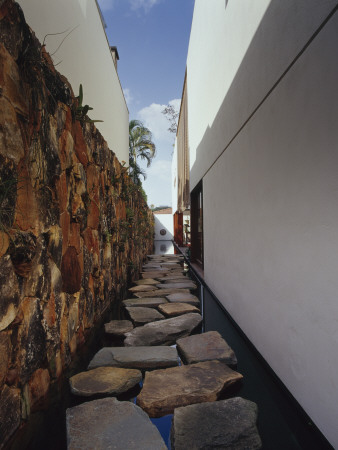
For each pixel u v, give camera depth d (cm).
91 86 431
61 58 312
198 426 165
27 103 180
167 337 312
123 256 565
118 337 322
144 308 414
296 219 184
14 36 166
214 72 448
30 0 240
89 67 422
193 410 180
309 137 166
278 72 206
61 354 236
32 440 159
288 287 197
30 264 172
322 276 156
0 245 146
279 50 204
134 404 188
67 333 250
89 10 425
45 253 205
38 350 191
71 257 261
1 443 148
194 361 253
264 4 233
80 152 292
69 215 258
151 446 151
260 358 254
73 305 269
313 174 162
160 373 228
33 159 187
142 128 1261
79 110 287
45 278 204
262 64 239
